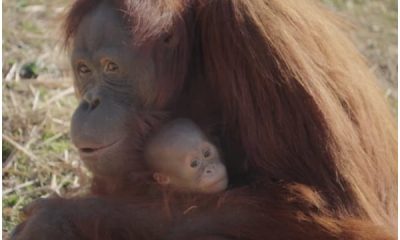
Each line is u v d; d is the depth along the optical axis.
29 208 9.09
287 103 8.66
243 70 8.69
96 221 8.69
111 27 8.80
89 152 8.74
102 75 8.88
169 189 8.87
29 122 12.41
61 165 11.72
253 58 8.63
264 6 8.80
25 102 12.82
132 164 8.91
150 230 8.79
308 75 8.70
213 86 8.93
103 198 8.85
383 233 8.60
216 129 9.06
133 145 8.87
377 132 9.35
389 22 15.65
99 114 8.71
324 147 8.66
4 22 14.38
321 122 8.66
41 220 8.70
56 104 12.84
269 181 8.73
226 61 8.75
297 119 8.67
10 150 11.88
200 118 9.09
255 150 8.77
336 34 9.45
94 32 8.85
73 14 9.10
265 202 8.60
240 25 8.66
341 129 8.75
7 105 12.64
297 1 9.20
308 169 8.73
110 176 8.93
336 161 8.68
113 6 8.85
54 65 13.67
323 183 8.70
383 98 9.90
